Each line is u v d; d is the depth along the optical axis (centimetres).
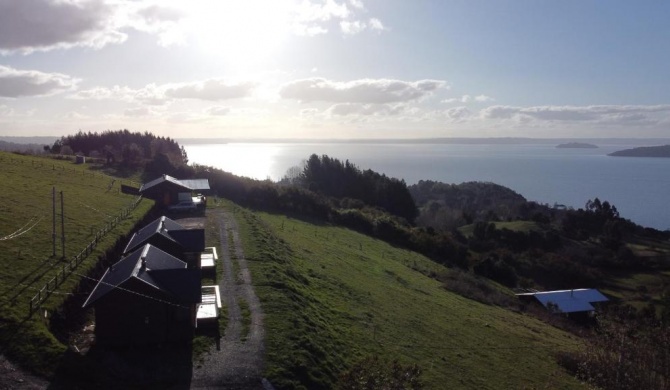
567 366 4184
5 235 4031
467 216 14112
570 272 9031
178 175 9794
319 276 4906
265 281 4103
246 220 6588
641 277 9569
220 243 5288
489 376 3662
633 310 6731
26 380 2408
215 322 3238
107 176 8606
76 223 4806
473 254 9138
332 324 3753
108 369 2653
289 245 5891
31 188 6097
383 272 6069
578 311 6650
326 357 3114
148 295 2883
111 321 2845
